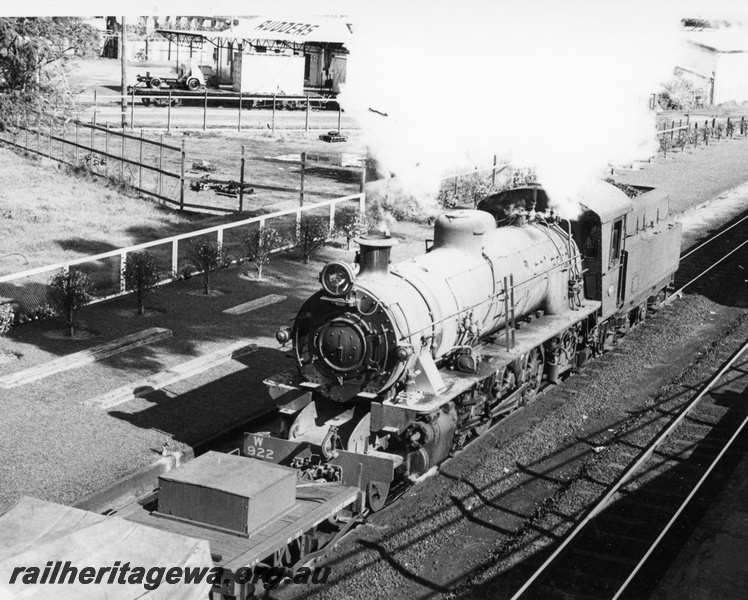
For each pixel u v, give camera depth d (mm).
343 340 12586
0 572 7840
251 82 55719
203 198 33156
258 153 42750
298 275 23453
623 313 19562
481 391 14453
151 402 15453
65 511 8891
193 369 16766
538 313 16969
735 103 55438
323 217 29109
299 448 12219
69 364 16688
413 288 13289
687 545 11406
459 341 14117
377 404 12398
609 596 10492
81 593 7785
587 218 17891
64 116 23312
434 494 12914
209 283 22094
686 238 29797
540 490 13109
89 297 18797
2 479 12414
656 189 22531
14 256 24266
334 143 46656
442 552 11367
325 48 56531
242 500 9727
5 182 33156
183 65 62750
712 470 13648
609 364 18703
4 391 15445
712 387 16953
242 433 14664
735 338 20031
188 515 10008
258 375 16859
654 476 13430
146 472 12836
